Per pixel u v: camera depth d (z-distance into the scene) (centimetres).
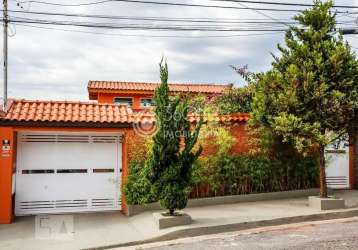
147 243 959
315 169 1460
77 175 1316
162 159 1043
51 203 1292
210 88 2800
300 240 885
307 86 1161
